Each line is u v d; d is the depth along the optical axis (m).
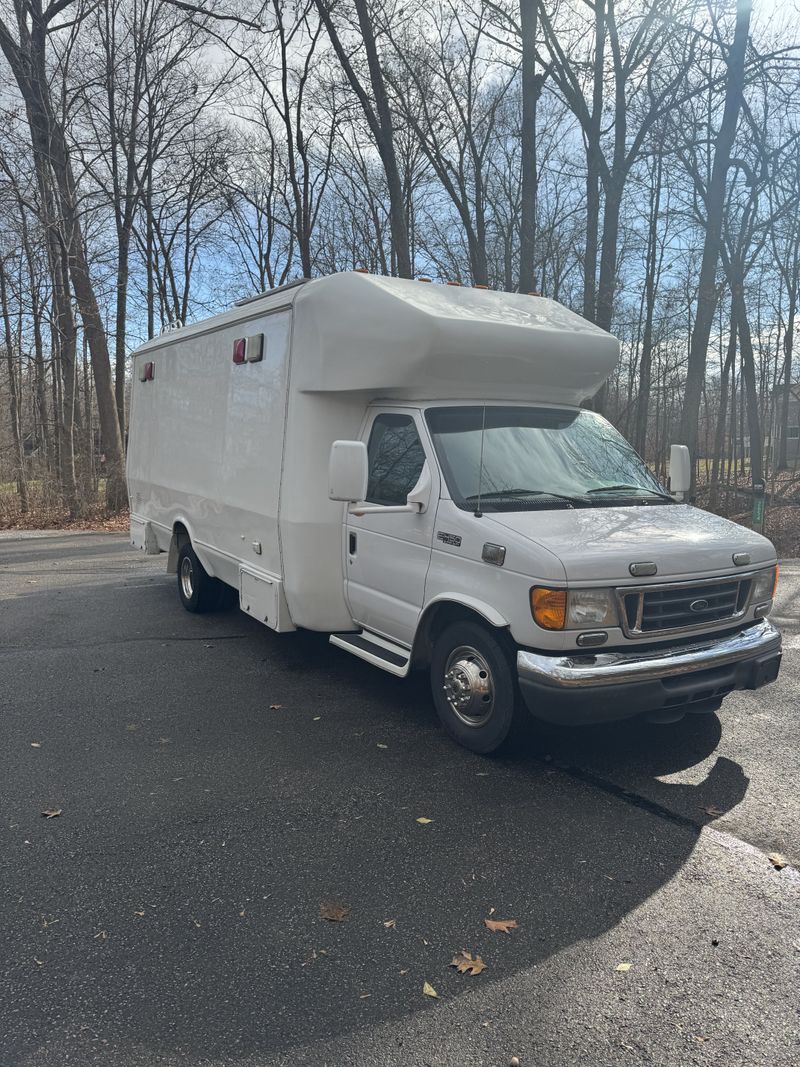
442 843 3.70
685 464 5.65
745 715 5.41
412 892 3.31
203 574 7.95
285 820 3.91
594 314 17.25
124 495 19.02
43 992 2.70
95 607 8.68
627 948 2.95
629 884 3.37
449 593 4.60
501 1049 2.46
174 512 8.24
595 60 16.98
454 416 5.10
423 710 5.50
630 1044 2.48
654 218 23.08
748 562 4.57
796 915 3.15
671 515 4.84
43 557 12.56
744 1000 2.68
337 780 4.37
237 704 5.61
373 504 5.32
